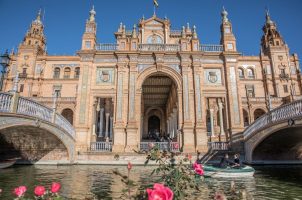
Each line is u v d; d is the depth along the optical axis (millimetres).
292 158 21453
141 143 20906
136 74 22703
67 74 45812
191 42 23891
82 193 8867
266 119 16734
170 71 23141
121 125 21172
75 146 20391
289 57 47875
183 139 20984
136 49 23500
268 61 46656
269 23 54438
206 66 23375
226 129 21828
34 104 13820
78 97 21922
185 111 21828
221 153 19984
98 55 23328
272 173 14906
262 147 19969
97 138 26844
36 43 53562
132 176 13273
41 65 45750
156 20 33156
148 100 38375
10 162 17141
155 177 12867
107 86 22547
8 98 11477
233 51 23312
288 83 45031
